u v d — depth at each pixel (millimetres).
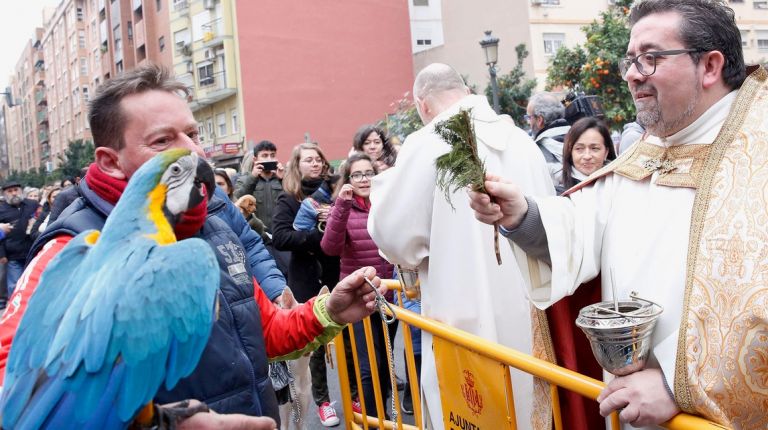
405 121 17531
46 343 1406
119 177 1881
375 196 3107
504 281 2951
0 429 1347
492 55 11625
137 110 1842
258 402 1861
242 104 27844
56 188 10320
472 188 2010
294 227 4922
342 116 29719
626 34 15000
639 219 1972
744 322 1595
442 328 2674
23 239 10258
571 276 2041
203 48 29438
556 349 2248
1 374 1515
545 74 25375
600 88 15031
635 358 1705
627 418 1694
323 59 29344
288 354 2193
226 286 1882
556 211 2082
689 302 1703
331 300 2154
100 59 50438
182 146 1894
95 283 1439
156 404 1547
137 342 1377
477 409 2527
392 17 30906
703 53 1825
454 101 3312
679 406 1663
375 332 4551
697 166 1841
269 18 28250
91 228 1805
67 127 66875
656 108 1888
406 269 3223
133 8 36812
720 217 1717
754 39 20812
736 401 1614
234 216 2590
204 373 1744
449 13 28391
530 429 2891
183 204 1630
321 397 4902
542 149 5316
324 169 5262
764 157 1704
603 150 4348
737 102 1836
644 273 1898
